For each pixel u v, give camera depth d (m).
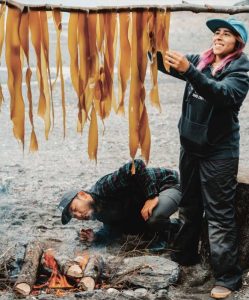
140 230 4.88
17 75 2.27
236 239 4.06
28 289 3.93
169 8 2.30
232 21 3.76
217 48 3.76
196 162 4.09
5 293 3.96
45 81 2.33
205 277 4.28
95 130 2.42
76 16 2.26
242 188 4.18
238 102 3.68
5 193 6.25
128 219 4.82
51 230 5.24
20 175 6.99
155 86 2.40
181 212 4.40
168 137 8.95
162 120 9.91
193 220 4.37
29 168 7.32
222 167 3.92
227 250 3.99
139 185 4.61
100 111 2.40
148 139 2.45
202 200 4.30
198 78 3.37
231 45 3.73
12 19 2.20
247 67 3.70
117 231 4.93
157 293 3.98
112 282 4.14
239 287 4.08
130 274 4.18
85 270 4.09
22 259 4.32
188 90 3.97
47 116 2.38
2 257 4.34
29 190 6.40
